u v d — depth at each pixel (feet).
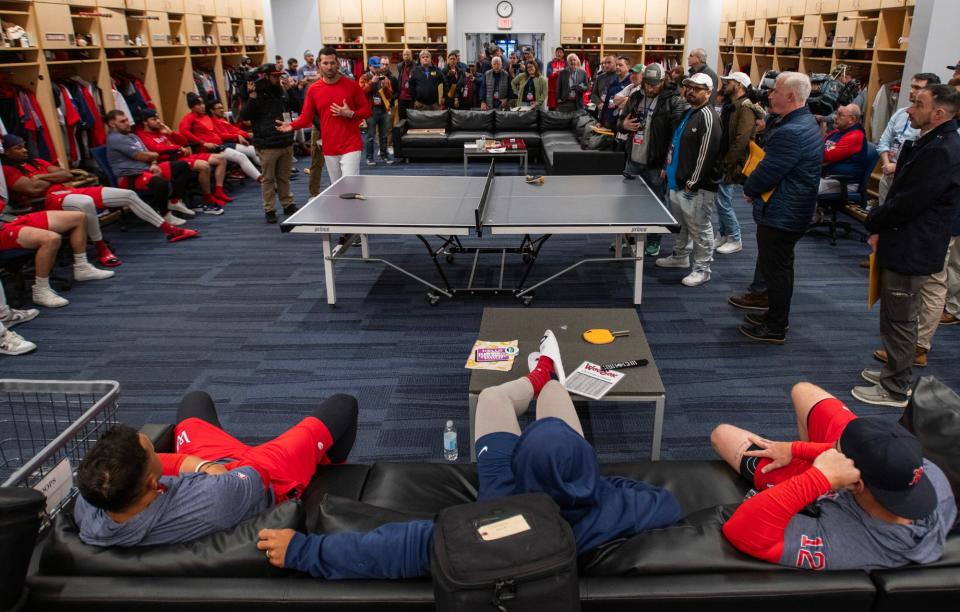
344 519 5.37
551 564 3.98
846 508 5.01
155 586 4.53
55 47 19.80
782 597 4.52
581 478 5.06
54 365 12.44
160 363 12.46
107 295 15.75
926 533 4.86
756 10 33.94
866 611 4.64
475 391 8.23
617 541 5.01
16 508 4.17
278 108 20.98
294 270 17.21
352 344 13.07
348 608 4.48
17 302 15.28
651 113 16.71
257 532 4.92
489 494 5.45
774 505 4.75
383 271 16.97
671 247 18.81
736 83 14.97
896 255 9.74
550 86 36.65
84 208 17.03
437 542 4.20
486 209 14.10
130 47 24.18
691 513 5.85
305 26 44.91
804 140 11.19
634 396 8.25
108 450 4.75
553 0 46.70
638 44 45.47
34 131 19.30
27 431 9.38
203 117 25.84
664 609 4.52
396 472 7.05
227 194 25.91
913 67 17.79
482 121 32.32
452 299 15.12
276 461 6.34
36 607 4.50
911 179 9.30
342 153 19.20
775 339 12.80
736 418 10.48
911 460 4.69
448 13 44.14
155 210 21.13
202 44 29.76
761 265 12.41
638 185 16.42
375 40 44.96
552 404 6.77
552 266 17.10
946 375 11.59
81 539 4.95
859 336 13.14
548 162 27.43
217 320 14.28
